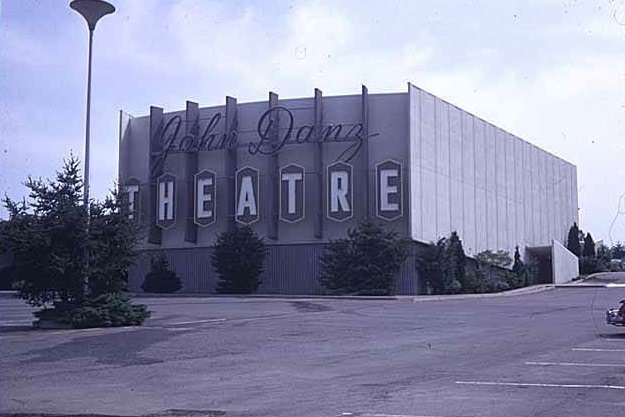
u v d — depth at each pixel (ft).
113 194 89.71
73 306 84.02
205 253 172.76
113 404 39.09
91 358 58.65
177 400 40.22
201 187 172.96
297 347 65.36
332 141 164.35
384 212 160.86
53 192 83.56
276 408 37.50
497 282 179.73
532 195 234.79
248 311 108.58
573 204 273.75
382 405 37.88
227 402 39.45
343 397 40.52
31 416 35.88
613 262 273.95
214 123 173.88
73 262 82.69
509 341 68.64
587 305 122.01
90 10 84.74
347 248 153.28
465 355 59.06
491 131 206.28
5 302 134.41
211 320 93.20
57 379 48.26
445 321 91.35
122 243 86.28
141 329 81.20
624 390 41.60
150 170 177.37
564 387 42.75
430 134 170.91
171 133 177.68
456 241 170.40
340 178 163.12
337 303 127.54
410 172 161.17
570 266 233.55
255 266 163.12
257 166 169.99
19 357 59.36
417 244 162.71
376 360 56.75
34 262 82.23
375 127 164.25
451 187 180.34
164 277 169.07
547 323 88.02
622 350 60.70
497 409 36.37
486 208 200.54
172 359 57.93
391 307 116.88
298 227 166.30
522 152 228.43
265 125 168.96
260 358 58.34
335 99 166.09
